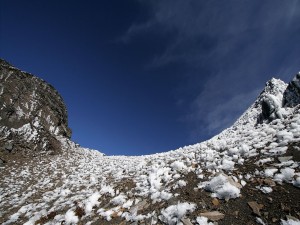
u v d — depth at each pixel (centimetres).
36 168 2023
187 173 898
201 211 608
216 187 681
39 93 3366
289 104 1465
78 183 1405
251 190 620
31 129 2705
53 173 1869
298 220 468
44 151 2597
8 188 1497
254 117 2330
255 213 531
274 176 635
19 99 2928
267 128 1079
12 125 2564
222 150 1049
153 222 650
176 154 1342
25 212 1069
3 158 2089
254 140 966
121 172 1336
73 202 1028
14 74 3117
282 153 739
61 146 2997
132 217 717
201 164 947
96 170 1730
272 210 524
